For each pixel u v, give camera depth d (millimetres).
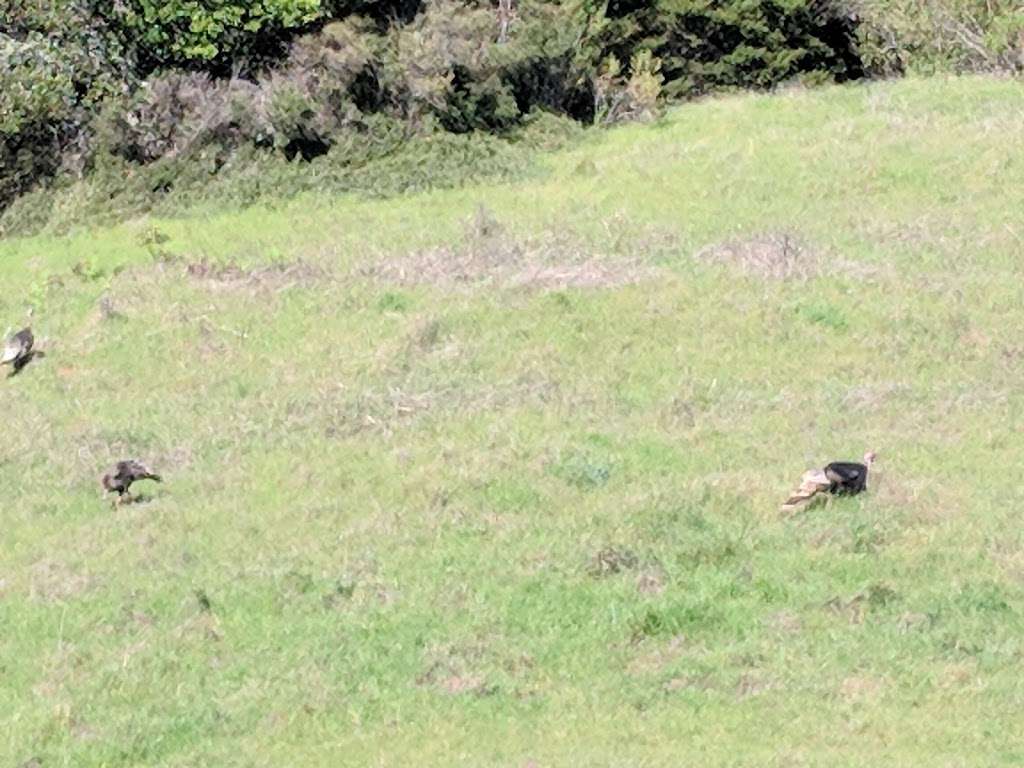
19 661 23547
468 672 22484
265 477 29375
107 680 22750
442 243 41281
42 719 21641
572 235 40719
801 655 22469
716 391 31938
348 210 45906
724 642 23062
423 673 22547
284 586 25078
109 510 28688
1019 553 24922
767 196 43031
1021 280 36438
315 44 51344
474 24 52094
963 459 28328
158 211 47281
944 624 23094
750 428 30172
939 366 32719
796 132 49031
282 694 22172
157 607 24891
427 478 28469
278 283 38875
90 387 34594
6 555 27234
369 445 30359
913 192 42531
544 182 47094
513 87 52750
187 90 50188
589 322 34938
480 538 26406
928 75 58250
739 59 65812
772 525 26250
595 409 31406
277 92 49594
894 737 20094
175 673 22984
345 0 54062
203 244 43219
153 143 50031
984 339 33594
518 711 21469
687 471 28391
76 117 50188
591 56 56062
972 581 24109
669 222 41438
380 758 20172
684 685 21875
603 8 59719
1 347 37031
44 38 50719
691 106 56875
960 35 58750
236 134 49906
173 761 20641
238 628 24078
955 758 19406
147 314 37656
